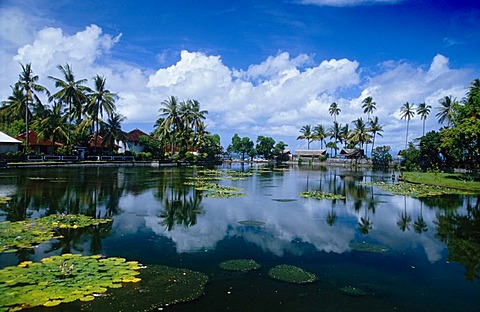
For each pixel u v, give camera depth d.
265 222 15.86
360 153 90.69
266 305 7.57
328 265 10.33
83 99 52.94
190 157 72.12
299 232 14.23
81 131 56.34
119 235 12.88
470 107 37.00
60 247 11.09
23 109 49.91
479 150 36.66
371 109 85.62
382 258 11.12
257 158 115.00
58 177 32.12
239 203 20.83
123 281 8.41
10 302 7.03
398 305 7.83
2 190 22.64
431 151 57.03
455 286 8.99
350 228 15.13
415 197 25.39
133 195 22.61
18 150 50.88
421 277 9.57
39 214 15.74
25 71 46.72
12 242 11.29
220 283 8.69
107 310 6.97
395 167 71.00
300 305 7.64
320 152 98.81
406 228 15.38
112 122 58.69
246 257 10.80
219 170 54.56
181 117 70.44
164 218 16.09
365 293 8.41
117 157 58.78
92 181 29.56
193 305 7.43
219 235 13.41
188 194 23.84
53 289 7.68
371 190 29.42
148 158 64.75
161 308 7.22
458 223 16.50
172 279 8.77
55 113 50.53
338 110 95.31
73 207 17.77
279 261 10.55
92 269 9.05
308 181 37.62
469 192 28.70
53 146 55.22
